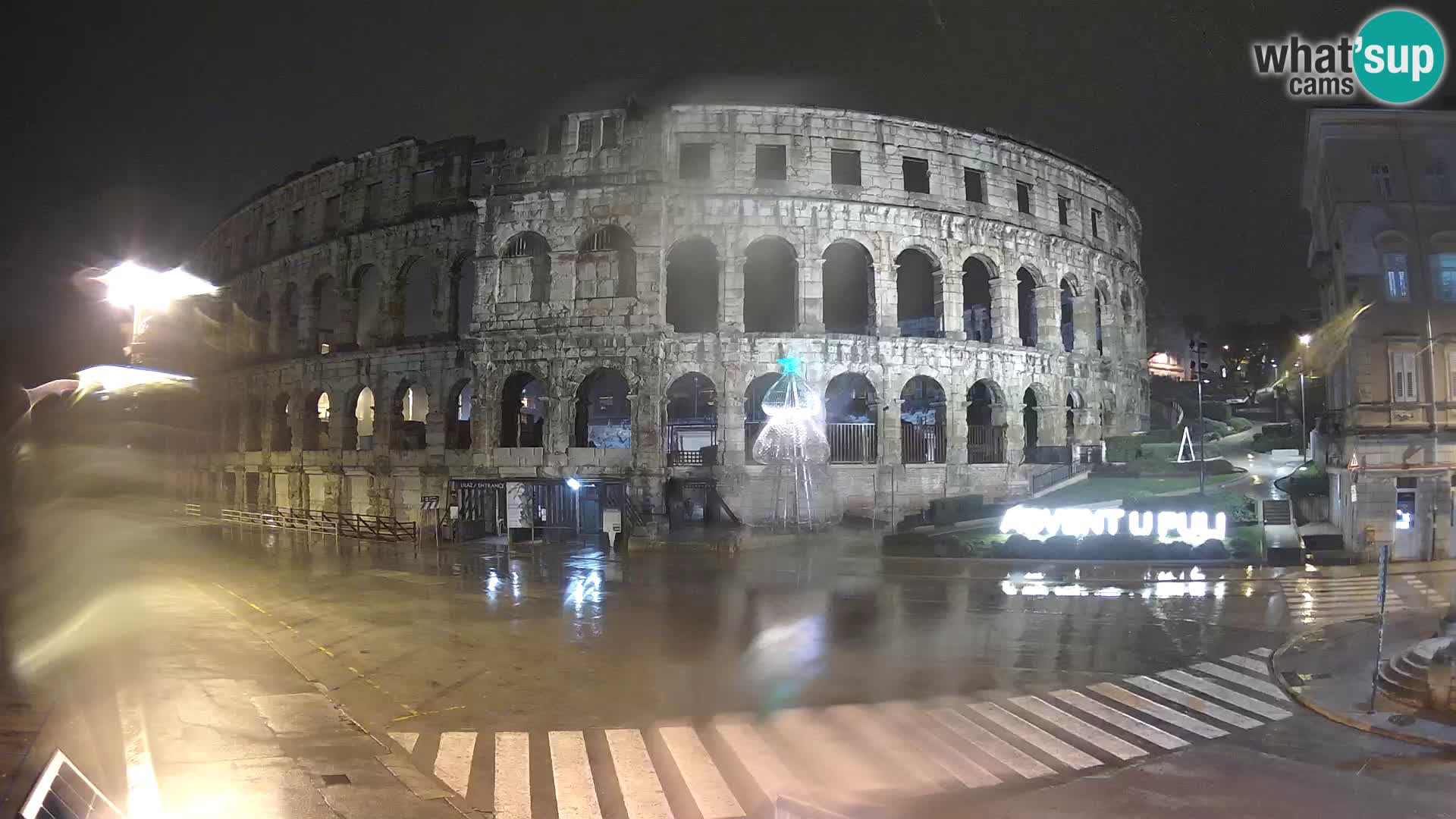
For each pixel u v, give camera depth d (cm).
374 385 6544
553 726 1831
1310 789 1536
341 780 1409
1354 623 2998
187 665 2091
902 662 2414
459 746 1695
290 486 7125
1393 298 4625
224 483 7969
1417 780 1577
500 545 5278
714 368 5700
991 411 6469
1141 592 3603
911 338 5878
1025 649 2581
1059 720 1920
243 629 2544
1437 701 1964
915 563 4288
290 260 7312
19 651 2136
